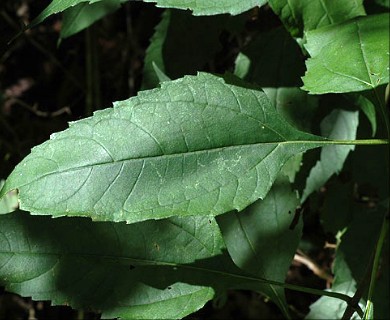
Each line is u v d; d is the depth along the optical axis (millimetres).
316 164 510
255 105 373
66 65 864
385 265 487
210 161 363
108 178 351
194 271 407
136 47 755
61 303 396
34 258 393
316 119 503
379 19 400
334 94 502
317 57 398
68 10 493
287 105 490
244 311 722
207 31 518
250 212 435
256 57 499
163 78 471
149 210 353
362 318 393
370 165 534
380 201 529
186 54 521
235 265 410
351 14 413
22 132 797
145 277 404
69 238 397
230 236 433
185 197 357
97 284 400
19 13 822
